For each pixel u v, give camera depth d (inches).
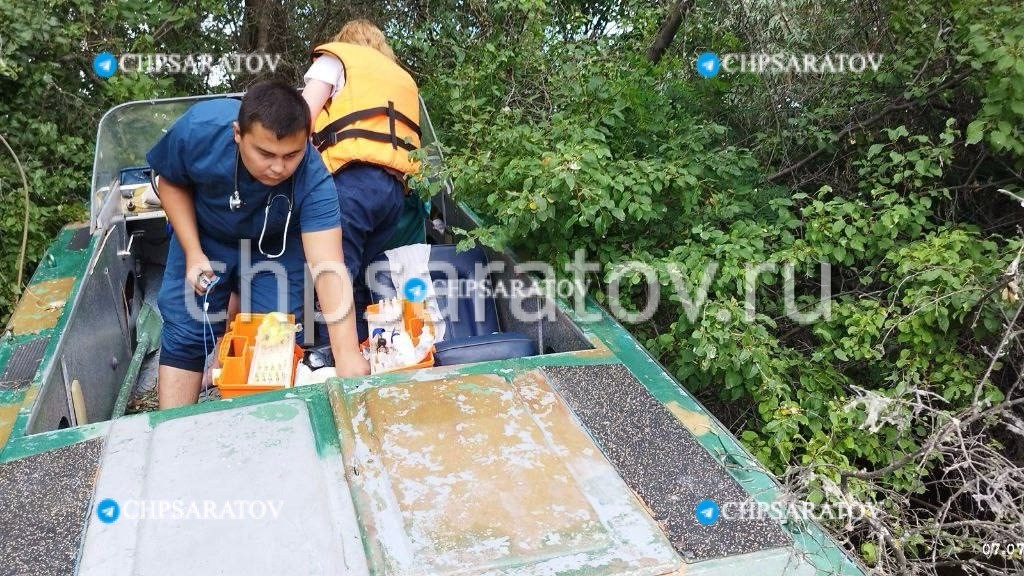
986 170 169.0
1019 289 109.6
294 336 104.3
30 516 67.5
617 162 131.5
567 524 65.7
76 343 109.6
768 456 119.0
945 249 128.6
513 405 82.8
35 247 192.5
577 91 154.6
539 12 199.3
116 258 144.6
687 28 228.1
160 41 252.2
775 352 131.9
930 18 165.2
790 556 62.9
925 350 129.3
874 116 177.5
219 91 264.4
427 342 105.3
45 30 207.8
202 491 69.8
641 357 95.4
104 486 70.9
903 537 101.7
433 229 160.1
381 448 75.1
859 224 134.4
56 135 209.8
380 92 121.0
